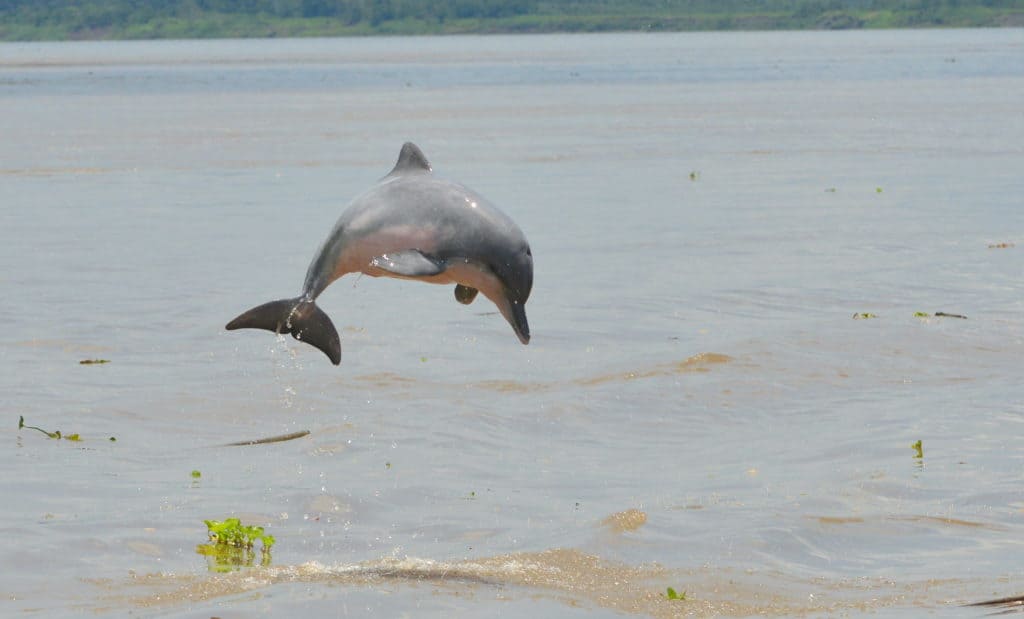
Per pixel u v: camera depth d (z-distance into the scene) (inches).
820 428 1860.2
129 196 4547.2
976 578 1294.3
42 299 2733.8
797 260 3179.1
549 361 2228.1
